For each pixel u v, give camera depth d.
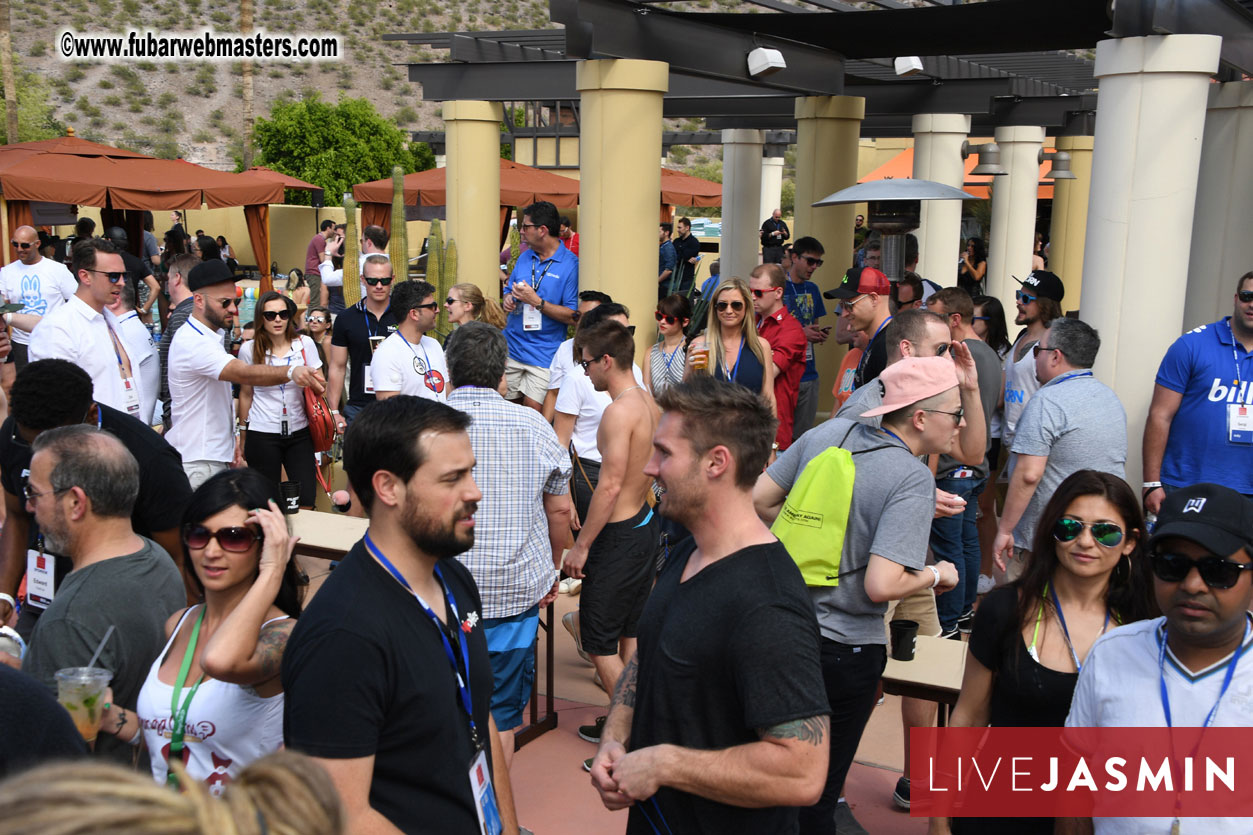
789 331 6.26
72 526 2.84
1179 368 4.64
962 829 2.79
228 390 5.66
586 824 3.86
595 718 4.77
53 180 14.14
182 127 65.88
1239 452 4.55
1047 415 4.29
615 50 6.70
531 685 4.54
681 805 2.13
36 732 1.74
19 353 8.13
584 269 7.21
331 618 2.00
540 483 3.64
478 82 10.23
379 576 2.09
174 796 0.82
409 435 2.07
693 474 2.13
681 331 6.42
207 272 5.44
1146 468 4.82
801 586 2.10
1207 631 2.05
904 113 11.18
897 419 3.05
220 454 5.64
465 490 2.12
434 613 2.15
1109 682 2.23
